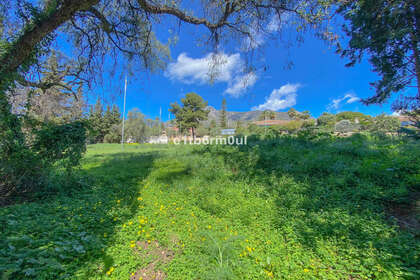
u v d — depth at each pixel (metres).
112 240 2.25
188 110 37.50
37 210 2.82
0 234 1.97
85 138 4.12
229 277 1.65
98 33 3.92
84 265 1.76
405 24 3.06
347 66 4.37
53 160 3.65
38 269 1.51
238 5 3.11
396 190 2.89
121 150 15.12
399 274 1.60
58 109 8.27
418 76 3.37
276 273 1.77
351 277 1.69
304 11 2.72
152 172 5.84
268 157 5.45
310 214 2.73
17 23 2.89
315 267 1.82
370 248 1.95
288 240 2.28
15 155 3.19
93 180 4.83
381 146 5.11
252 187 4.04
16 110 3.65
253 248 2.15
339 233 2.25
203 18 3.55
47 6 2.82
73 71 4.68
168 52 4.84
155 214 3.04
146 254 2.10
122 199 3.68
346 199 3.04
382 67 3.90
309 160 4.70
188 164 6.46
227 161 6.08
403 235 2.06
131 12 3.54
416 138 3.43
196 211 3.17
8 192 3.42
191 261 1.97
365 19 3.28
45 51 3.53
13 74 2.94
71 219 2.64
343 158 4.62
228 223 2.76
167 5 3.40
